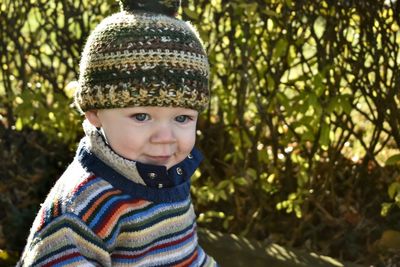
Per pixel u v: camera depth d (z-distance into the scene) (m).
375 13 3.71
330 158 3.91
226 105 4.02
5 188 4.41
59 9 4.59
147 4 2.10
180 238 2.17
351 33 3.91
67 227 1.99
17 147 4.64
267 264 3.71
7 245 4.00
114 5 4.07
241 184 3.93
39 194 4.43
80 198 2.02
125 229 2.05
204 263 2.33
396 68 3.78
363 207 4.08
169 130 2.06
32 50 4.63
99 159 2.09
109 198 2.03
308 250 3.89
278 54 3.70
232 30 3.83
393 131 3.87
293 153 3.99
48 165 4.58
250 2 3.68
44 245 2.00
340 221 4.00
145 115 2.05
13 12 4.46
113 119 2.06
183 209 2.17
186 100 2.04
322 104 3.75
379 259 3.80
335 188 4.19
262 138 4.02
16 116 4.67
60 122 4.35
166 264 2.13
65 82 4.57
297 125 3.83
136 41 2.01
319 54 3.75
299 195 3.88
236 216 4.10
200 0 3.90
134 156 2.06
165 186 2.12
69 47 4.43
